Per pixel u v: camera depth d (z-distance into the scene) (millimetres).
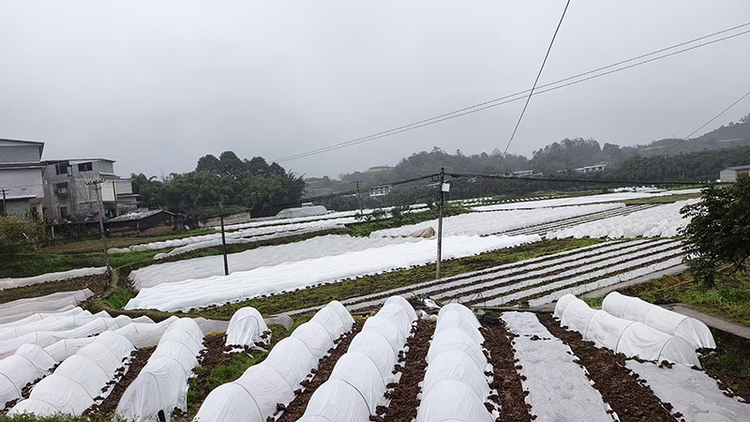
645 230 41438
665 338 13516
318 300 28078
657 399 11062
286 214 82875
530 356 14242
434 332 16125
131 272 38531
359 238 52688
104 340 16438
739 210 13375
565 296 19016
